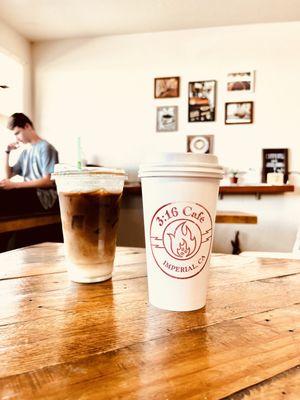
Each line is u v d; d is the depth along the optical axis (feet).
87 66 11.38
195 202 1.37
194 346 1.11
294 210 10.34
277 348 1.10
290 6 9.18
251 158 10.45
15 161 11.20
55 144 11.55
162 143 10.99
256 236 10.64
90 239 1.82
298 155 10.18
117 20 10.09
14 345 1.12
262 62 10.33
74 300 1.59
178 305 1.43
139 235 11.16
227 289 1.77
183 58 10.79
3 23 10.16
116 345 1.12
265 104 10.34
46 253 2.73
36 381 0.90
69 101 11.50
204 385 0.88
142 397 0.83
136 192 10.34
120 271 2.15
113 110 11.28
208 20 10.07
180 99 10.84
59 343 1.13
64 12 9.57
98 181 1.80
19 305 1.52
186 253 1.40
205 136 10.68
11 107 11.23
